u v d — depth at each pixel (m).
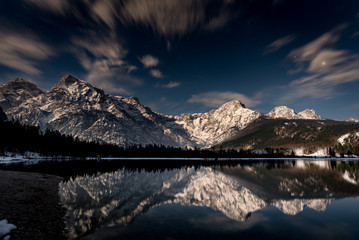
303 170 78.69
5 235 13.27
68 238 14.10
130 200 28.22
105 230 15.93
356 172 68.19
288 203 26.62
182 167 101.44
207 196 31.98
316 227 16.89
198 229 16.36
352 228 16.61
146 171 77.06
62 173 55.97
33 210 19.52
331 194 32.31
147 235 14.84
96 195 30.50
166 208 23.91
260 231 15.98
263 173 69.50
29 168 61.47
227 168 95.19
